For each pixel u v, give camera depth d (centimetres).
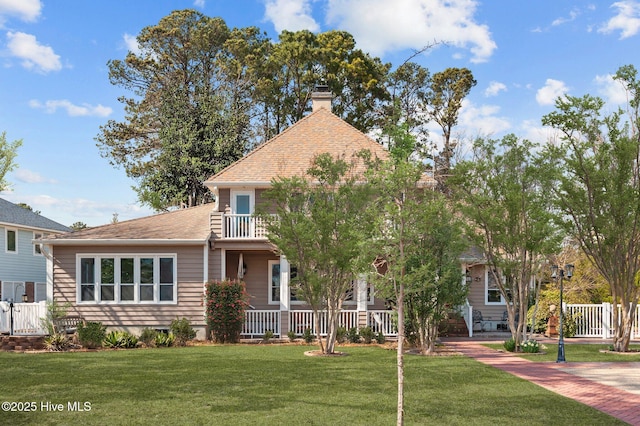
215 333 2412
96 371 1570
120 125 4956
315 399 1212
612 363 1800
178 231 2586
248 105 4744
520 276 2145
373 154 2711
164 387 1332
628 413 1121
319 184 2027
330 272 1983
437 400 1215
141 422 1018
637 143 2056
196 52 4981
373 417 1063
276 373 1540
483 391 1316
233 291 2414
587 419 1062
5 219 3719
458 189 2197
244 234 2567
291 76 4897
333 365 1700
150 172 4847
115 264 2500
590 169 2077
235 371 1570
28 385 1356
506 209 2122
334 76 4719
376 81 4806
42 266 4116
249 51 4925
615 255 2100
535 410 1130
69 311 2470
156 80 4991
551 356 1969
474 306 2878
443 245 2009
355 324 2502
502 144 2170
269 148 2841
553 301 2677
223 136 4209
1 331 2380
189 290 2497
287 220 1953
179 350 2105
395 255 1023
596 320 2620
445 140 5244
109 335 2234
